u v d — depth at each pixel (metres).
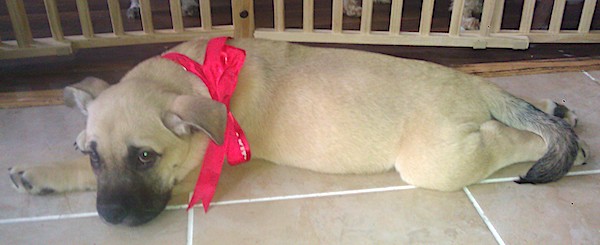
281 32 1.05
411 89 0.66
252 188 0.68
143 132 0.56
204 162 0.63
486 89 0.70
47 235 0.60
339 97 0.65
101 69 0.99
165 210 0.64
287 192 0.67
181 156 0.60
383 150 0.66
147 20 1.02
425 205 0.66
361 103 0.65
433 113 0.65
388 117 0.65
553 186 0.69
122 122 0.55
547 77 0.95
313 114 0.65
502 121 0.70
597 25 1.22
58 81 0.94
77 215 0.63
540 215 0.64
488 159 0.65
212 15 1.23
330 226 0.63
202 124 0.55
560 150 0.65
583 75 0.95
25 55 0.99
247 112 0.66
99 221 0.62
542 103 0.78
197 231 0.62
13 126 0.78
